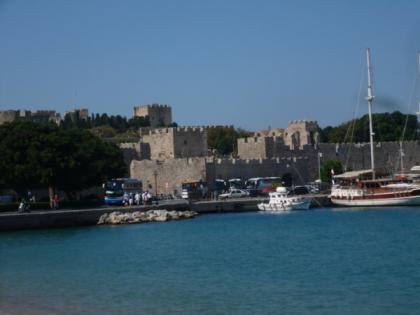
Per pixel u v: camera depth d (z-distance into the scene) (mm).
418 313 37969
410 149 159125
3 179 106688
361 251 61438
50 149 107875
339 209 114938
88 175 111875
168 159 144375
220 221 96750
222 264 56312
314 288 45000
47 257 62750
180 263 57469
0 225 84562
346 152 152500
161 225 91375
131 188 117938
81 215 91750
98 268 55812
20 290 46594
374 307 39469
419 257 56500
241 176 138125
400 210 107500
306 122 171875
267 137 152375
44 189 122250
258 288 45469
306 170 148000
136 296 43656
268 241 71375
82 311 39688
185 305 40781
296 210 115438
